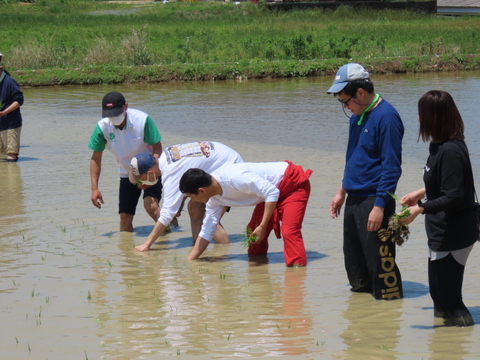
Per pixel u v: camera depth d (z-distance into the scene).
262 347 5.72
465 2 68.00
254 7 66.69
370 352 5.56
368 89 6.77
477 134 17.92
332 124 20.25
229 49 41.59
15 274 7.96
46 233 9.83
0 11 72.50
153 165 9.27
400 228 6.16
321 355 5.52
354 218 7.01
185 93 28.50
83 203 11.59
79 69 33.34
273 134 18.75
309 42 40.75
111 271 8.12
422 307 6.71
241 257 8.84
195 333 6.08
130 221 9.99
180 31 49.66
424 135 5.94
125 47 36.06
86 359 5.49
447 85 29.34
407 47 40.31
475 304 6.70
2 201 11.75
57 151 16.78
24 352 5.66
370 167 6.85
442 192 5.85
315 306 6.82
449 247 5.95
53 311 6.70
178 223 10.70
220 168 8.54
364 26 53.75
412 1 66.38
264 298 7.11
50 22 57.19
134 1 99.31
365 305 6.82
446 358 5.40
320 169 14.16
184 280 7.79
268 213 8.15
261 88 29.89
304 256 8.37
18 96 15.39
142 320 6.44
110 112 9.33
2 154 16.30
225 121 21.14
